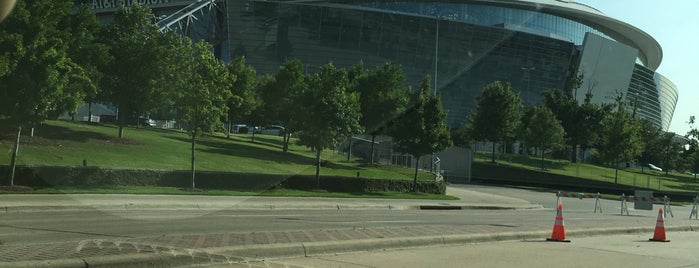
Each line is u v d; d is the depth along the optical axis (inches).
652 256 434.0
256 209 824.9
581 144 2938.0
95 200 296.2
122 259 281.4
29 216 559.8
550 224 708.0
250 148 516.1
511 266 358.3
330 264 340.8
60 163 240.8
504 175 2298.2
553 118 2429.9
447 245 450.3
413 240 434.0
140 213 362.6
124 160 270.5
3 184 524.7
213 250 324.5
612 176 2466.8
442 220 748.6
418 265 349.4
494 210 1164.5
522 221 772.0
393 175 1401.3
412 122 1309.1
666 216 1154.0
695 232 698.2
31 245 333.7
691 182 2655.0
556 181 2256.4
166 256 297.4
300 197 1020.5
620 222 788.6
